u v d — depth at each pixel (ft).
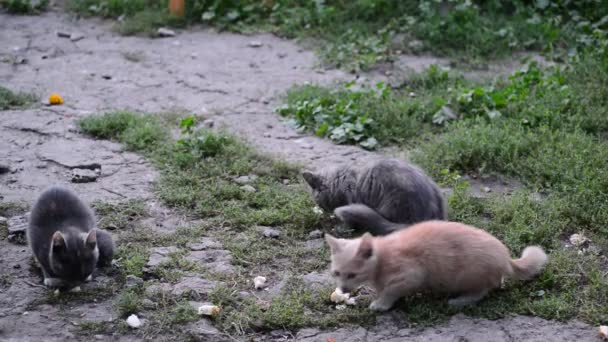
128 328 10.53
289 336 10.53
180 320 10.59
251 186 12.17
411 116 13.38
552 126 12.94
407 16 16.76
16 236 11.37
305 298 10.80
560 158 12.28
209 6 17.65
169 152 12.64
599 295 10.78
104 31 16.94
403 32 16.42
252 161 12.54
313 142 13.08
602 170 12.05
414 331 10.52
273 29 17.06
